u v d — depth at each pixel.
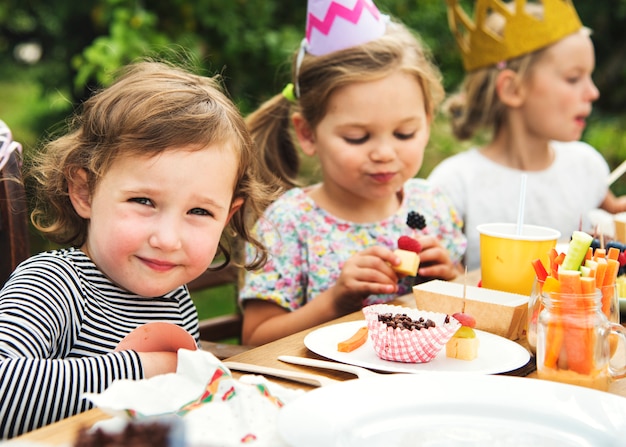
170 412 0.85
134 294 1.32
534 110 2.82
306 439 0.79
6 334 1.07
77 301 1.22
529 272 1.49
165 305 1.36
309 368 1.14
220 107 1.32
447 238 2.23
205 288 2.09
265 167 2.15
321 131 1.98
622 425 0.87
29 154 1.59
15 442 0.76
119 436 0.62
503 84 2.87
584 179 2.96
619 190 5.74
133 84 1.30
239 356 1.20
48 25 5.29
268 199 1.71
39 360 1.01
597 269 1.18
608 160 5.93
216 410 0.85
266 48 4.84
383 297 1.94
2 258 1.49
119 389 0.85
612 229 2.08
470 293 1.42
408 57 1.94
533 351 1.25
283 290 2.00
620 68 6.04
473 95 2.99
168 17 4.79
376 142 1.92
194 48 4.63
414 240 1.74
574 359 1.04
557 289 1.16
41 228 1.44
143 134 1.21
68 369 1.01
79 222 1.39
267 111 2.17
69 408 0.99
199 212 1.25
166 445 0.62
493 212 2.83
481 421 0.90
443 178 2.88
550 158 2.94
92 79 4.89
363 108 1.89
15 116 6.55
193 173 1.22
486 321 1.35
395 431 0.87
